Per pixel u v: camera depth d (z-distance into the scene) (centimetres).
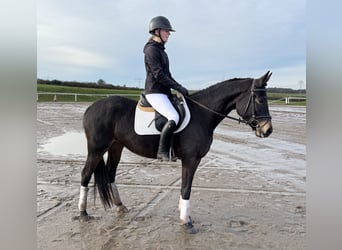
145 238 344
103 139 387
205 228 372
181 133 364
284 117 1772
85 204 395
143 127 374
